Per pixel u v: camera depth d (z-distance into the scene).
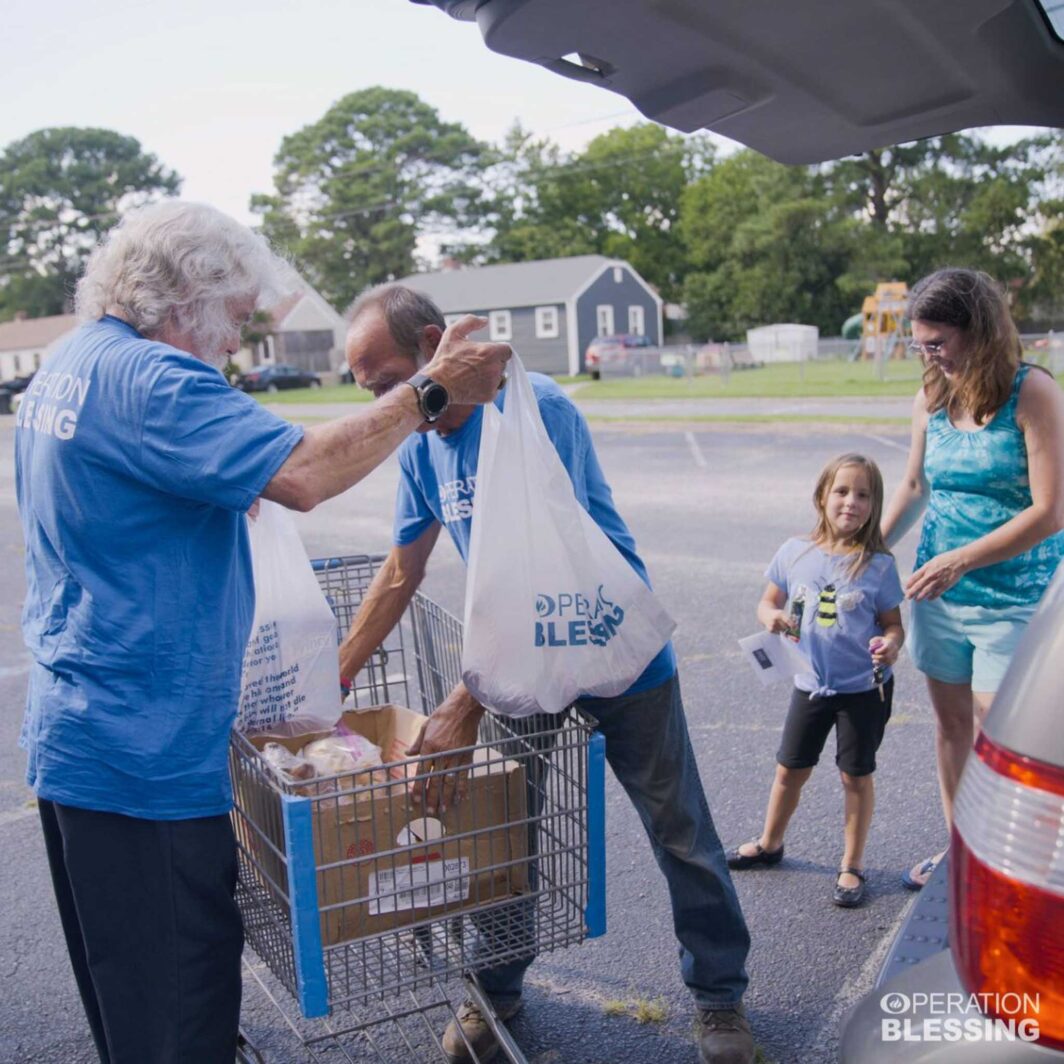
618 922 3.60
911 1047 1.50
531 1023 3.08
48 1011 3.26
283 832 2.23
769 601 3.77
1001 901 1.41
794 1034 2.96
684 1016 3.09
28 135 79.00
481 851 2.42
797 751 3.66
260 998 3.25
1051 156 45.22
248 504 2.03
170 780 2.08
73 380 2.09
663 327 60.62
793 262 51.44
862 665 3.51
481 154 68.75
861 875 3.61
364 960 2.31
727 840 4.04
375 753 2.56
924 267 47.25
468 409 2.54
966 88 2.21
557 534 2.40
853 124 2.38
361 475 2.13
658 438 18.77
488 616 2.37
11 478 18.67
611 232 69.88
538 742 2.57
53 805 2.20
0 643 7.44
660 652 2.70
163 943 2.12
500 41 1.87
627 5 1.76
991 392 3.12
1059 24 2.05
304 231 66.56
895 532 3.63
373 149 68.00
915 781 4.43
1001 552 3.10
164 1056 2.13
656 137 69.44
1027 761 1.42
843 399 24.86
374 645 2.94
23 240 78.00
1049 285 44.50
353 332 2.51
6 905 3.88
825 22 1.89
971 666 3.36
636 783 2.73
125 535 2.06
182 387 2.03
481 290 51.09
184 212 2.19
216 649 2.14
